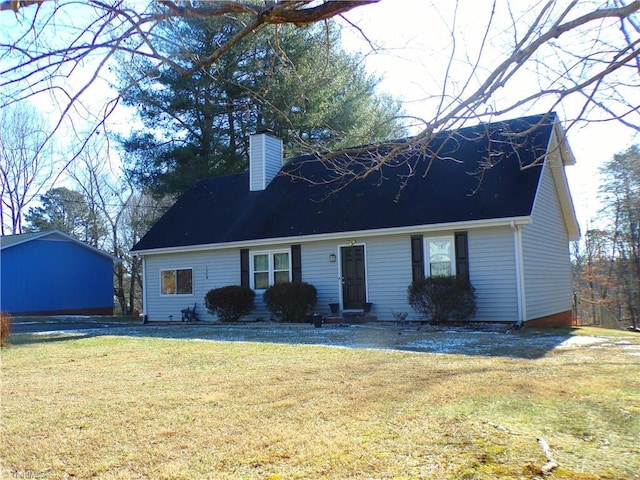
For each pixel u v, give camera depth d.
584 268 31.97
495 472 3.99
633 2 2.97
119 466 4.54
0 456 4.85
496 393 6.14
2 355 10.94
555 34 3.20
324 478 4.05
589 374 7.24
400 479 3.96
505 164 15.79
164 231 21.34
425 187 16.66
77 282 29.69
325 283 17.48
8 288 26.36
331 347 10.53
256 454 4.61
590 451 4.35
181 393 6.89
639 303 27.41
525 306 14.50
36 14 2.94
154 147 23.14
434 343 10.96
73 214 32.31
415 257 15.94
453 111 3.48
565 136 3.83
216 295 18.41
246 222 19.48
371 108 16.31
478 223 14.55
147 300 21.20
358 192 18.02
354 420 5.37
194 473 4.30
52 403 6.60
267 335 13.40
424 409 5.61
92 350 11.49
